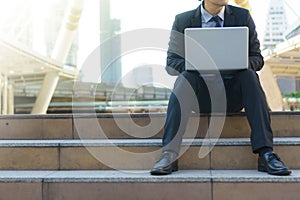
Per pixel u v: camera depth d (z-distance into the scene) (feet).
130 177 4.89
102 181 4.92
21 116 6.72
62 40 37.09
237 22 6.30
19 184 5.02
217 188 4.76
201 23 6.41
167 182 4.82
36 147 5.78
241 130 6.16
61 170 5.69
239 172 5.17
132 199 4.86
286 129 6.37
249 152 5.53
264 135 5.03
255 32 6.29
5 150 5.82
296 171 5.18
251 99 5.20
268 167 4.91
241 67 5.63
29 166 5.78
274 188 4.67
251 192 4.71
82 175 5.12
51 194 4.98
